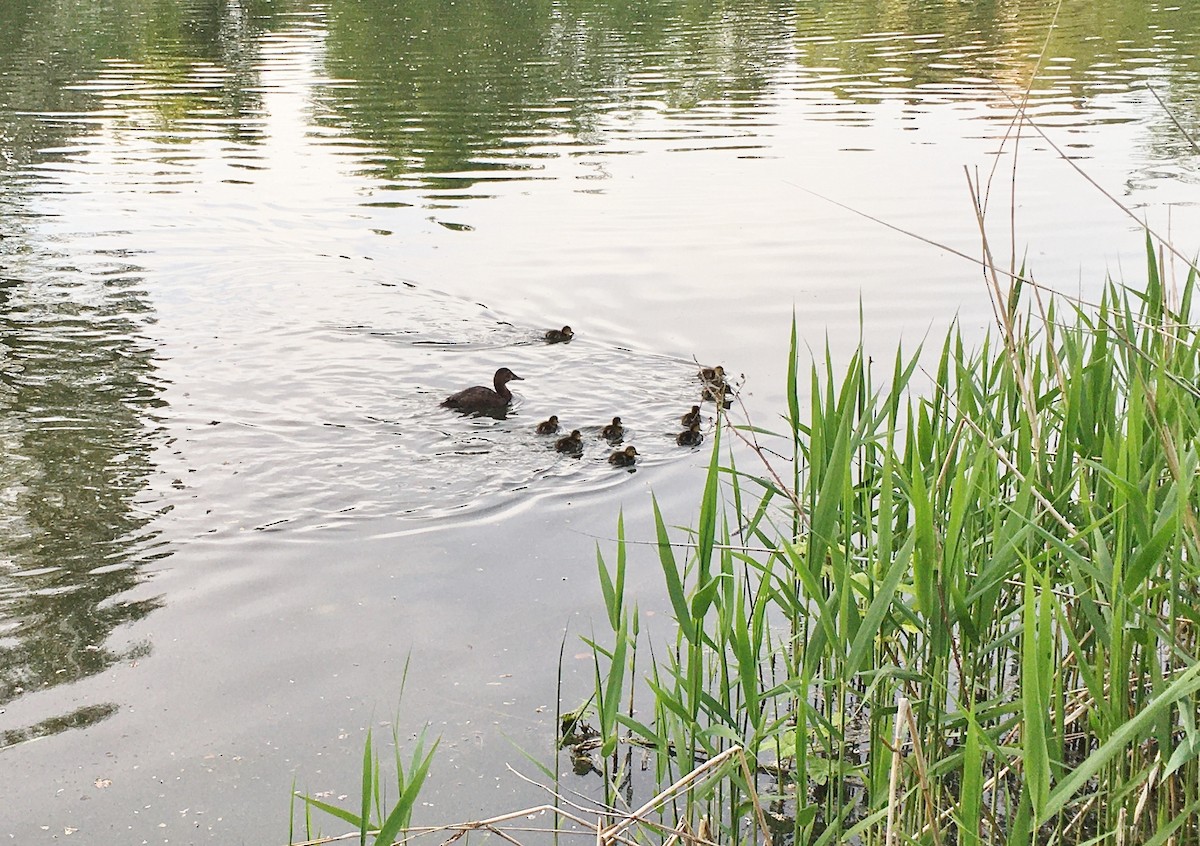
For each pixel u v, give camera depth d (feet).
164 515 31.12
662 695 17.79
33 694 23.67
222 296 49.73
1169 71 99.45
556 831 18.95
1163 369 17.76
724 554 18.99
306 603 27.09
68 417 37.14
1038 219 58.65
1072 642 15.74
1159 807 16.65
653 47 122.11
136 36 131.23
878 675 17.76
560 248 56.85
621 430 37.01
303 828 19.90
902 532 22.45
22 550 29.25
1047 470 20.81
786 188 67.21
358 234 59.82
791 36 127.75
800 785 17.54
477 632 25.95
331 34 133.18
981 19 136.36
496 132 84.58
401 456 35.14
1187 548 17.02
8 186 69.92
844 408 19.31
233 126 87.35
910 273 51.47
